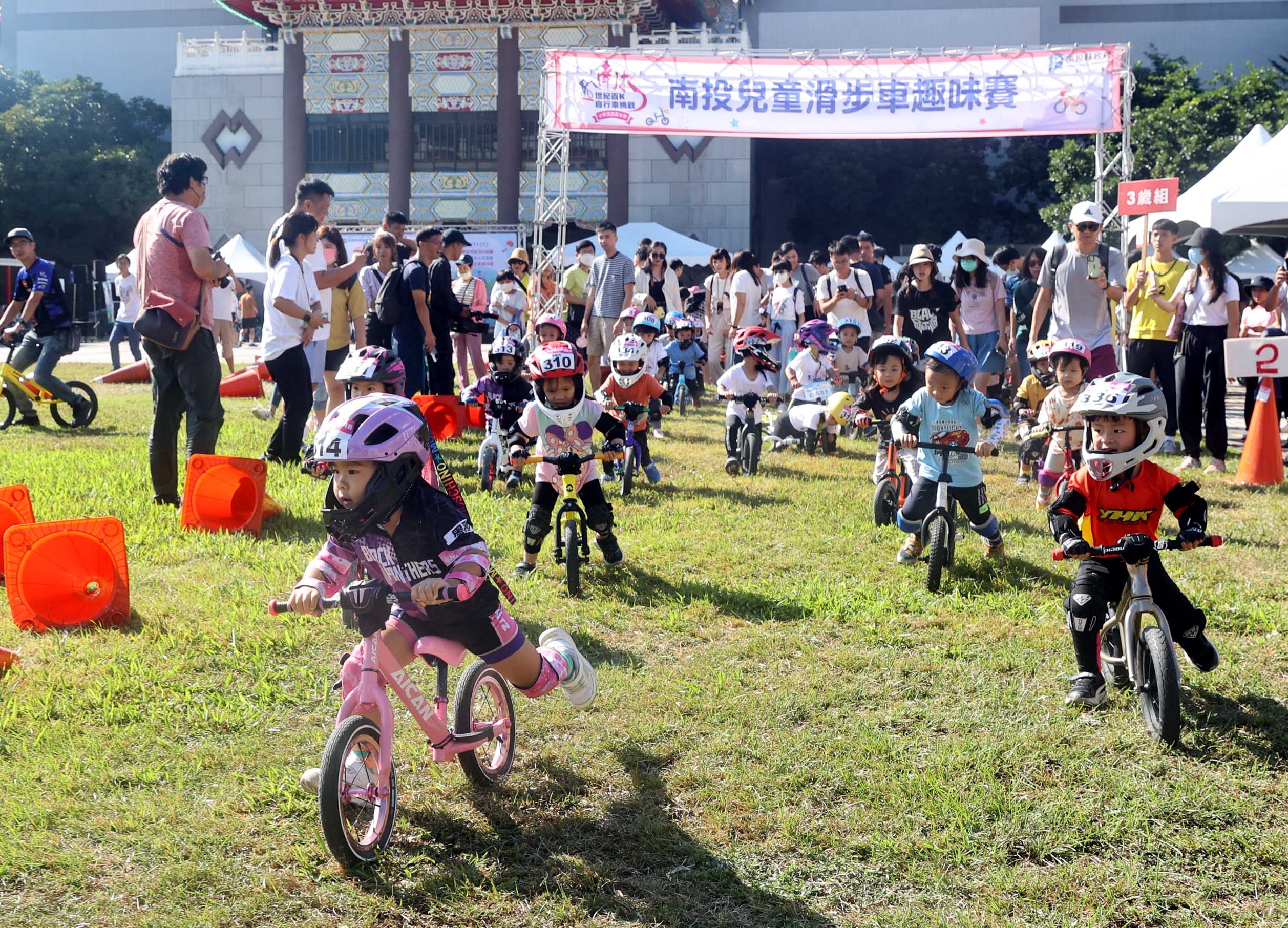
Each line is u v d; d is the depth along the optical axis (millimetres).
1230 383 20031
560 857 3740
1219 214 12617
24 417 13367
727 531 8203
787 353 15914
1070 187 40656
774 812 4027
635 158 42406
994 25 54281
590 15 40906
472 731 4051
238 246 36281
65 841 3777
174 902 3447
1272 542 7812
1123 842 3828
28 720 4672
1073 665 5453
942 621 6098
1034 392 10172
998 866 3695
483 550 3699
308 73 43000
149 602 6156
